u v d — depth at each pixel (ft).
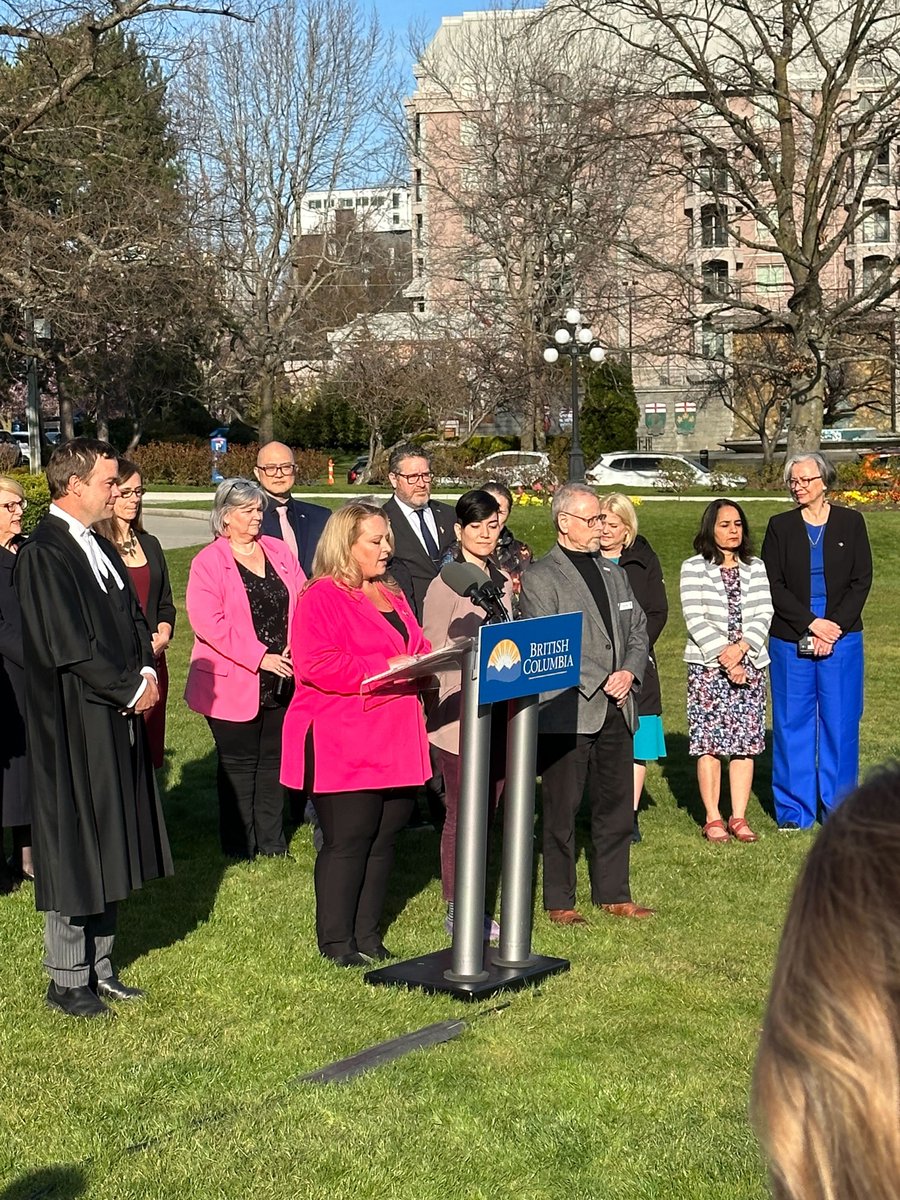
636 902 20.66
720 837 24.50
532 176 103.60
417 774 17.80
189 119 123.13
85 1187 11.85
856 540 25.08
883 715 35.96
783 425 147.74
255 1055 14.83
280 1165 12.21
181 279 93.40
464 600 20.26
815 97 105.19
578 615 17.11
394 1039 15.19
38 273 70.49
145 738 16.29
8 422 201.57
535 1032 15.44
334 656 17.49
